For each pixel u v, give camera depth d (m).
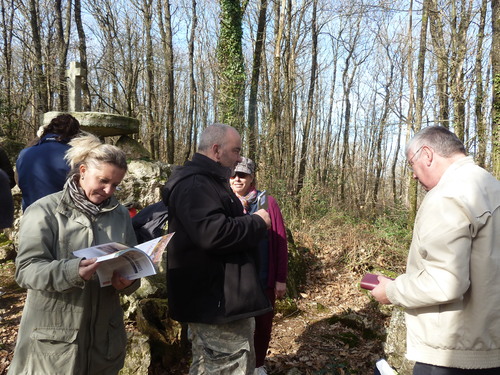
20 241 1.82
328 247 7.22
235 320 2.12
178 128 26.56
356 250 7.02
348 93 20.95
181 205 2.09
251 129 10.45
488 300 1.71
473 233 1.72
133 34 16.98
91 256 1.73
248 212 3.23
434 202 1.79
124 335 2.10
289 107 13.88
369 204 17.20
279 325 4.57
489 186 1.79
